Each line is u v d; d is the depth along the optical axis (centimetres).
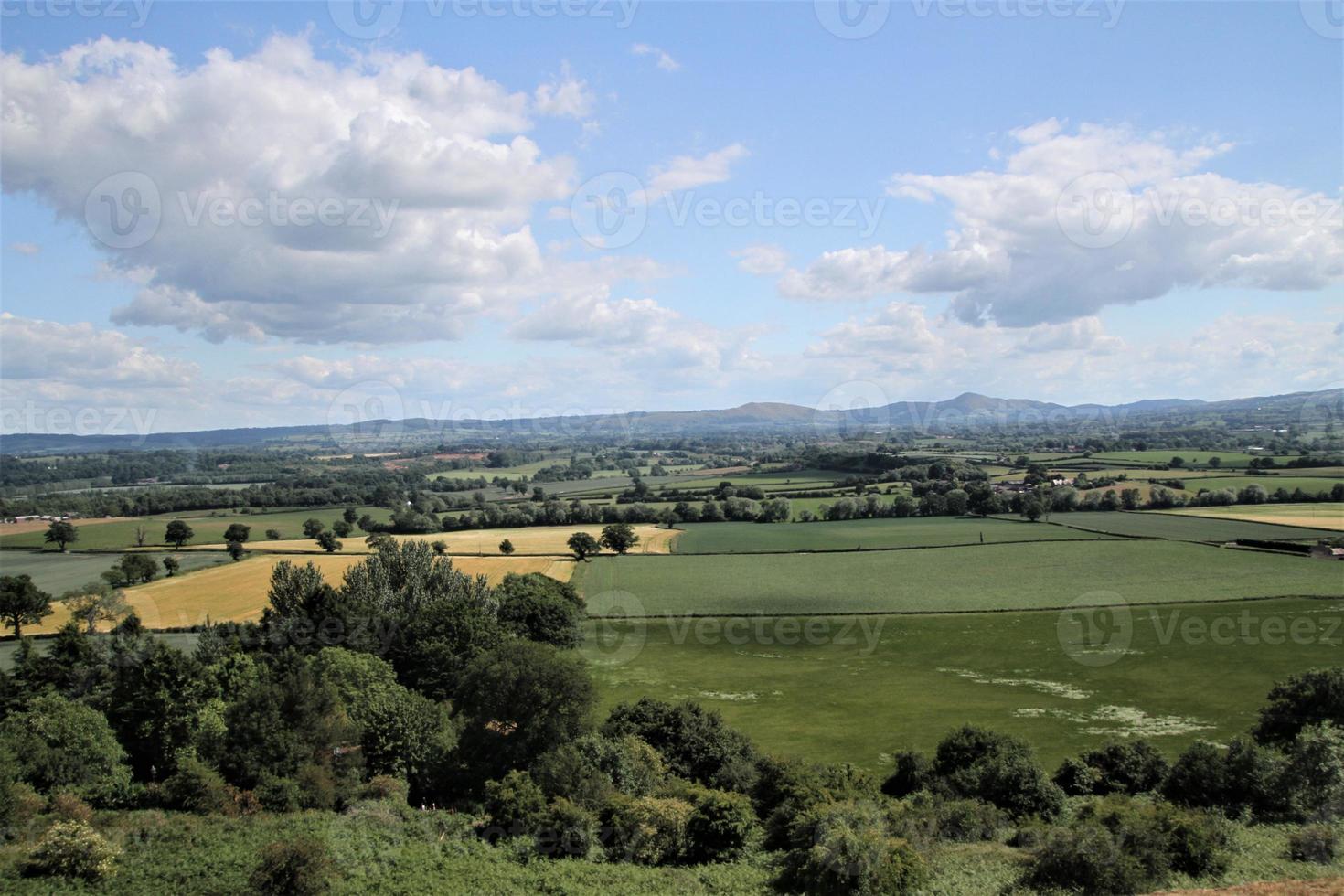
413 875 3397
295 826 3741
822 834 3322
